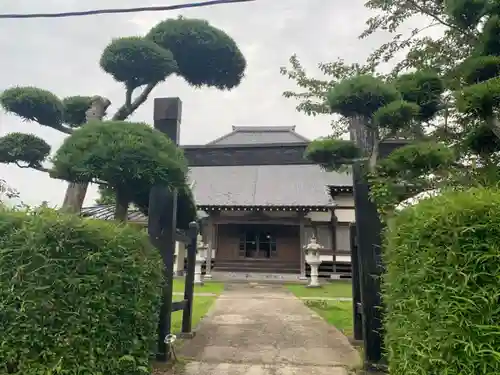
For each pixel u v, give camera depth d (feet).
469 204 5.92
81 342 7.64
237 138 77.30
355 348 14.55
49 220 7.95
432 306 6.08
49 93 13.82
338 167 13.02
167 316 12.50
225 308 24.38
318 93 23.00
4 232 7.80
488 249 5.61
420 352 6.23
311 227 56.65
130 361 8.34
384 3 17.81
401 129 12.20
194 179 60.13
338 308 24.63
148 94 14.84
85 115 15.40
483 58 12.16
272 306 25.58
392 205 10.51
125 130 10.54
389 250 7.78
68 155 10.05
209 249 51.80
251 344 15.17
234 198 53.78
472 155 12.73
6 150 13.64
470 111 10.72
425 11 17.03
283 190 56.08
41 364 7.46
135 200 14.61
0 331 7.49
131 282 8.49
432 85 13.00
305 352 14.06
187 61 15.79
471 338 5.49
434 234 6.19
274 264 57.00
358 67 20.71
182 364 12.57
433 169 10.83
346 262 52.49
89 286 7.83
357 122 12.71
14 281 7.57
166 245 12.81
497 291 5.42
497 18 12.40
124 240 8.64
